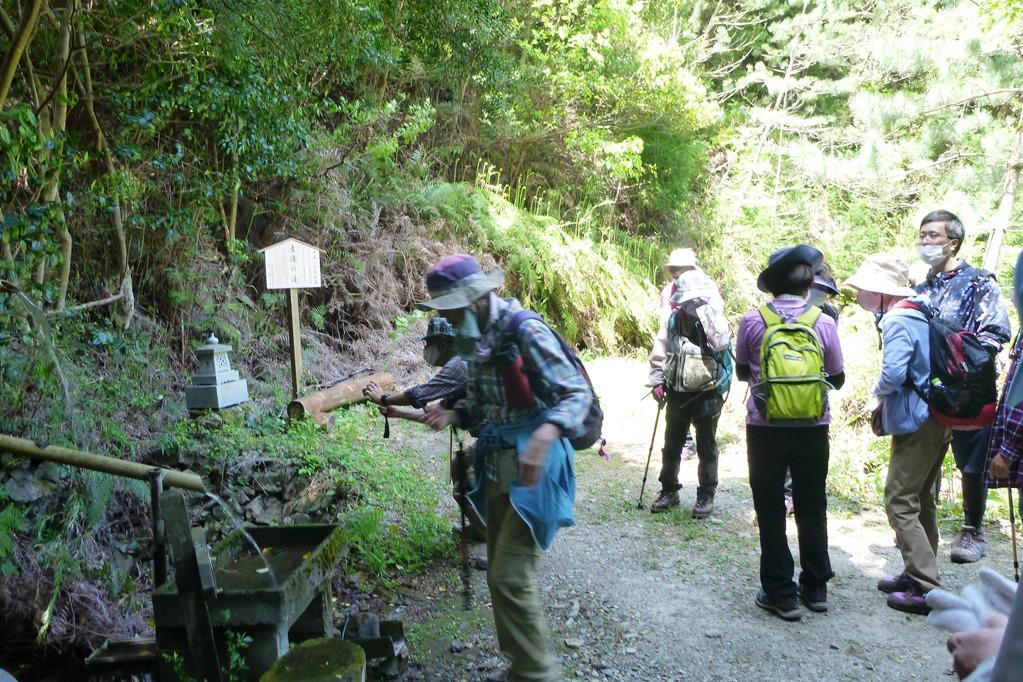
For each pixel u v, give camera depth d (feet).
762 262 43.68
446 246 31.94
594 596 13.53
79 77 19.27
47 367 15.55
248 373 23.98
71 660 14.40
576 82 37.78
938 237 14.25
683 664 11.36
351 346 28.17
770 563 12.71
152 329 22.86
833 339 12.74
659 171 44.52
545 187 41.55
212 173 22.71
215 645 9.39
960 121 34.47
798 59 56.70
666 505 17.72
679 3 48.73
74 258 22.07
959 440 14.97
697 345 16.72
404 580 14.28
